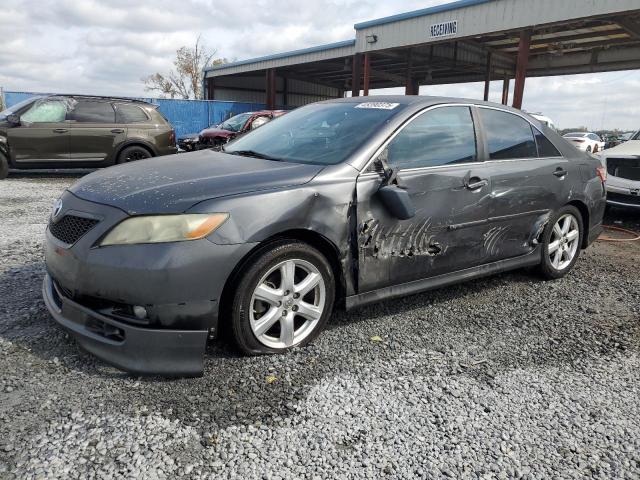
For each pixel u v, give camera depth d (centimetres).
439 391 278
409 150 358
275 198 290
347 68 2809
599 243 661
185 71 4669
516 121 443
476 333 356
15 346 301
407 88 2453
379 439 235
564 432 248
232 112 3033
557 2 1463
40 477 199
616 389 289
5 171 1062
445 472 216
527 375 301
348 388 276
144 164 353
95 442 222
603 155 796
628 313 407
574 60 2681
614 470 223
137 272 259
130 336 263
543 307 412
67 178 1159
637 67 2573
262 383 275
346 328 353
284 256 296
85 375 274
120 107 1141
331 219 311
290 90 4044
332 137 362
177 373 271
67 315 286
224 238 271
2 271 436
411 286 363
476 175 387
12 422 232
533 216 439
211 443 225
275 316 302
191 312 269
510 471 219
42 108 1069
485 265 412
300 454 222
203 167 329
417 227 353
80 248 271
